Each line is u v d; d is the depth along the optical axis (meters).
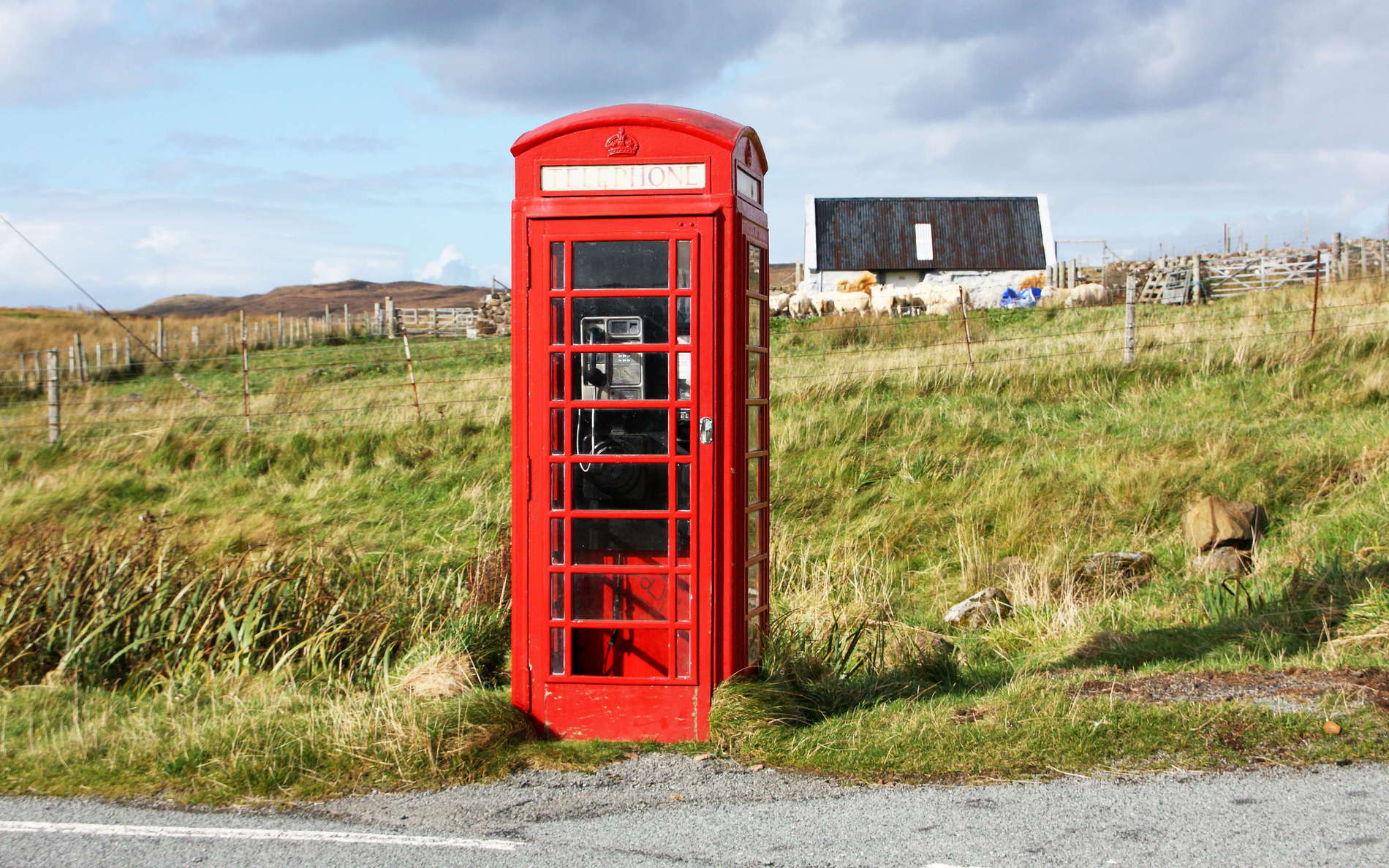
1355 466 10.45
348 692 6.27
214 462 14.63
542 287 5.29
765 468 6.00
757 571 5.86
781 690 5.43
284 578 8.02
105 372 26.64
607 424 5.39
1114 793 4.39
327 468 14.01
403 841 4.18
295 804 4.63
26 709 6.13
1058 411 13.88
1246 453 11.16
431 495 12.97
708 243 5.17
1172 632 7.27
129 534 9.29
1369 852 3.79
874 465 12.20
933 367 15.91
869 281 39.25
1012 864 3.80
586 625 5.39
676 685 5.31
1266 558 8.68
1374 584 7.30
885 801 4.45
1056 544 9.70
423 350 30.02
